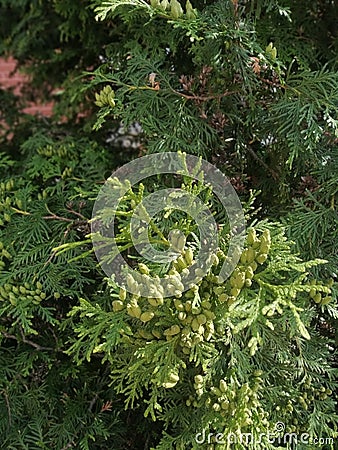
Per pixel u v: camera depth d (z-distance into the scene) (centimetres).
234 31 65
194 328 56
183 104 69
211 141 70
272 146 70
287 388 64
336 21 78
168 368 56
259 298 56
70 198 72
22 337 72
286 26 76
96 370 74
